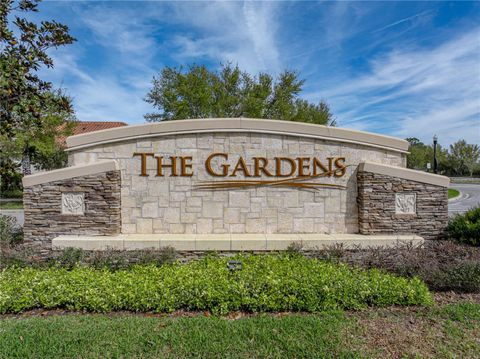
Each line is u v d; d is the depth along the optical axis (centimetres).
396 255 645
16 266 631
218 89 2492
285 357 348
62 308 479
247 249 735
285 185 825
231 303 463
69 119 2072
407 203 796
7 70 421
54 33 474
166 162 815
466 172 5578
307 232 823
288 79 2586
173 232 812
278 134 826
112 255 666
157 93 2600
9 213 1730
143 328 405
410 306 480
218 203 819
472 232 734
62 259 652
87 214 773
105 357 347
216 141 822
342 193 830
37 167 2356
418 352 359
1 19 445
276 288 480
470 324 425
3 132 451
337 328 407
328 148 830
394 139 829
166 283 506
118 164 808
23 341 373
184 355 351
